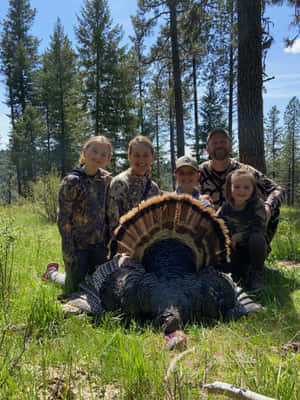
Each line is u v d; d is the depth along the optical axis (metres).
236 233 5.18
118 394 2.39
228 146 6.19
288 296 4.50
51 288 4.66
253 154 9.91
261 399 1.96
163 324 3.25
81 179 5.03
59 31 49.09
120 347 2.81
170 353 2.87
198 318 3.62
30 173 52.44
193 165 5.01
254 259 4.93
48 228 11.84
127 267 4.00
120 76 37.97
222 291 3.76
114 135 39.28
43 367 2.58
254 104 9.86
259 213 5.09
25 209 17.36
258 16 9.80
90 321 3.73
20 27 57.19
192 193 5.16
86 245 5.13
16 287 4.65
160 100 24.78
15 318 3.52
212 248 4.05
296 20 13.53
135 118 40.34
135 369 2.49
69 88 49.41
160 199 3.91
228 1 14.73
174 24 20.78
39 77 53.03
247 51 9.83
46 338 3.12
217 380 2.47
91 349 2.92
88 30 39.59
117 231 4.07
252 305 4.02
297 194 71.00
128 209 5.14
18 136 51.59
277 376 2.32
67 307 3.99
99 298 4.22
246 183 4.93
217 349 2.98
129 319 3.69
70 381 2.52
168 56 22.25
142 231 3.99
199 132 34.78
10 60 57.28
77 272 4.94
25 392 2.30
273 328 3.48
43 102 55.59
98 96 39.31
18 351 2.90
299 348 3.05
